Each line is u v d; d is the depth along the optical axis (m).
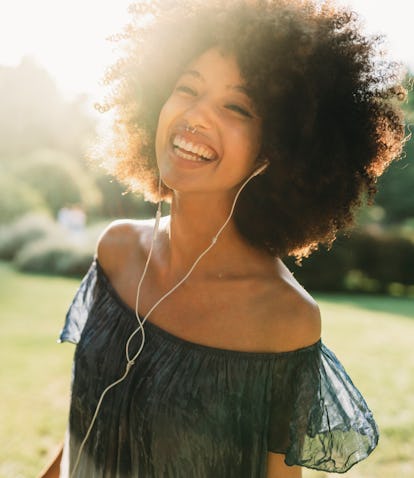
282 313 1.57
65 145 38.00
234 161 1.58
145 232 1.87
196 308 1.64
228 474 1.55
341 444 1.64
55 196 26.92
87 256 15.66
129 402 1.59
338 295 16.00
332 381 1.68
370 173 1.78
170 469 1.54
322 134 1.64
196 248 1.69
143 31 1.90
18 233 18.95
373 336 9.20
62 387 5.95
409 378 6.87
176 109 1.59
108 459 1.61
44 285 13.26
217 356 1.56
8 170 27.08
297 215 1.72
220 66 1.58
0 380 6.03
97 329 1.75
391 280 17.73
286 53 1.56
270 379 1.56
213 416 1.53
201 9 1.69
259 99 1.58
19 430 4.84
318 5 1.67
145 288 1.75
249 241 1.70
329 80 1.59
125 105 2.02
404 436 5.00
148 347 1.62
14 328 8.40
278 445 1.58
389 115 1.72
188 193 1.64
